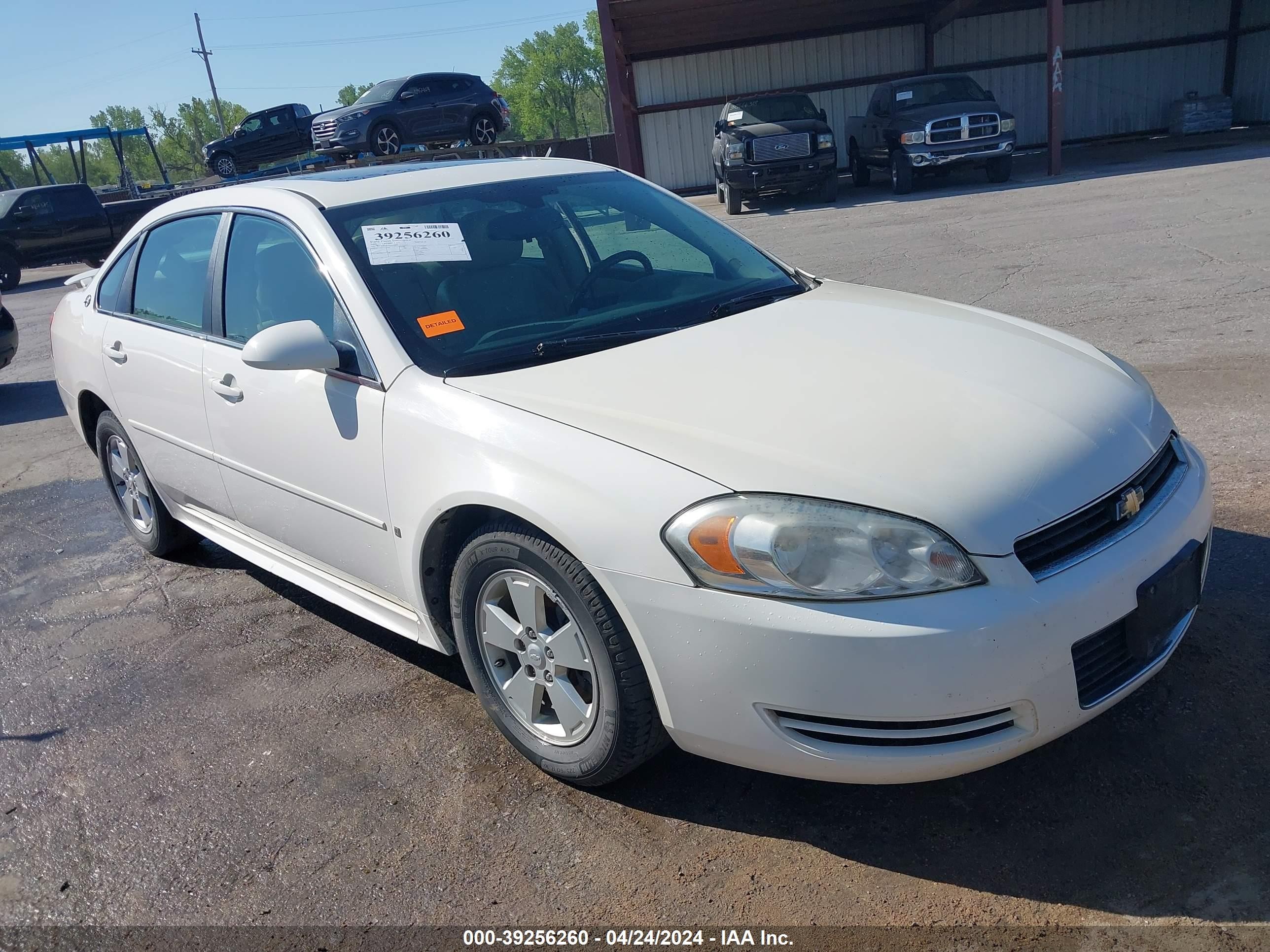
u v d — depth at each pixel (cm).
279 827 273
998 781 258
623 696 243
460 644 291
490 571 271
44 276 2412
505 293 317
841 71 2314
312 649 373
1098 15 2288
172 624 409
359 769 295
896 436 234
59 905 253
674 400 257
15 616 436
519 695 278
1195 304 713
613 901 234
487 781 283
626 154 2003
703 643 224
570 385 271
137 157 9000
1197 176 1448
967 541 213
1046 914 215
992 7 2272
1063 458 233
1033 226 1170
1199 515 252
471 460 262
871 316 316
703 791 268
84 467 663
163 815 284
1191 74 2347
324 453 312
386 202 337
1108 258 916
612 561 232
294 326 292
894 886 228
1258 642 299
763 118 1775
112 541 518
